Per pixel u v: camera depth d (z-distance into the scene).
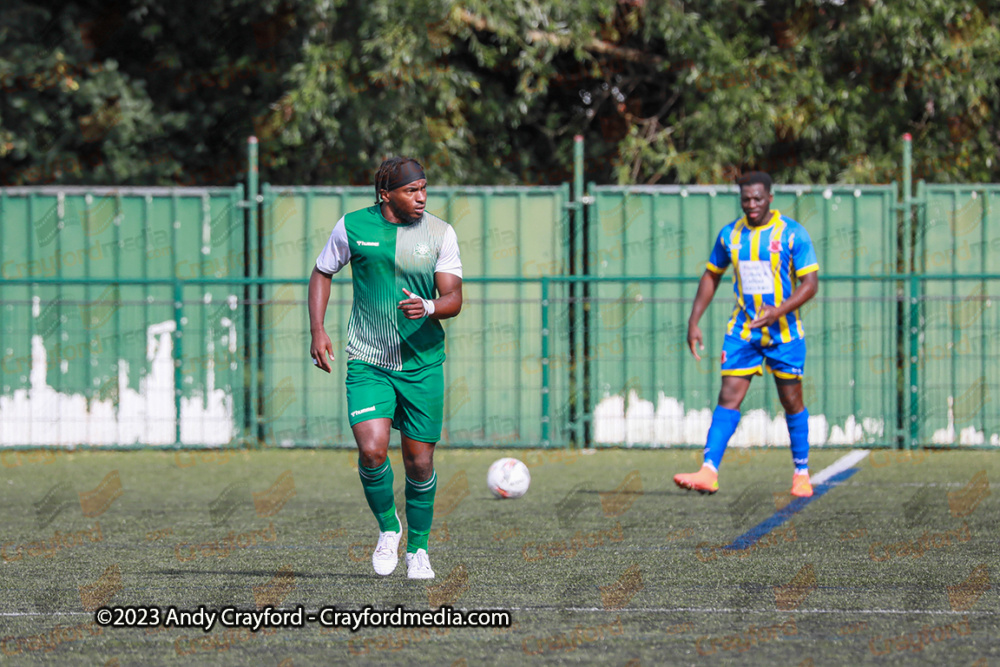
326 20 50.56
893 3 48.50
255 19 54.00
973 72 49.66
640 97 59.38
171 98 56.09
